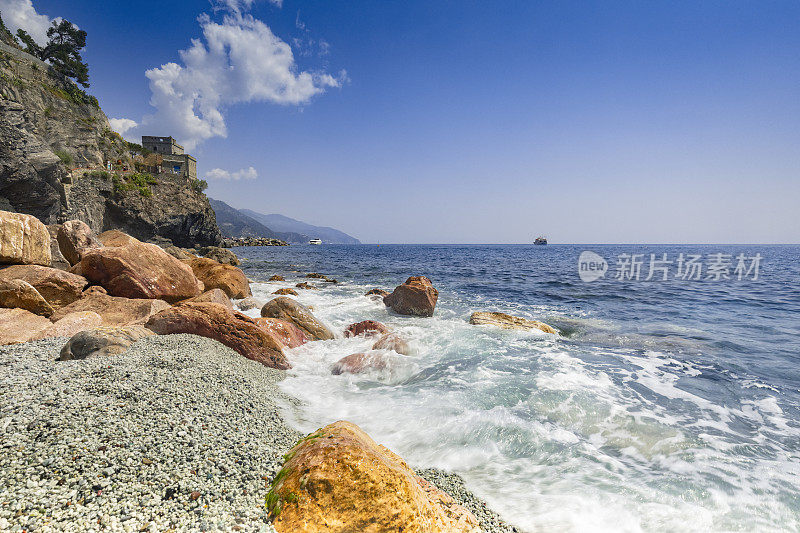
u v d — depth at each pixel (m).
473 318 15.07
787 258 65.00
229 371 7.63
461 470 5.45
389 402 7.55
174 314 9.88
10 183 44.56
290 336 10.62
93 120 77.31
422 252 98.00
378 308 17.83
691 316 17.20
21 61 67.62
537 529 4.25
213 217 94.12
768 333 13.98
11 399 5.20
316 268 43.75
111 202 66.00
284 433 5.77
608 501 4.73
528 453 5.85
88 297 12.10
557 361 10.35
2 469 3.82
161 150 99.38
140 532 3.31
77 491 3.70
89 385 5.91
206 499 3.85
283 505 3.78
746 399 8.04
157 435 4.82
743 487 5.04
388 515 3.69
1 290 10.30
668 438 6.34
